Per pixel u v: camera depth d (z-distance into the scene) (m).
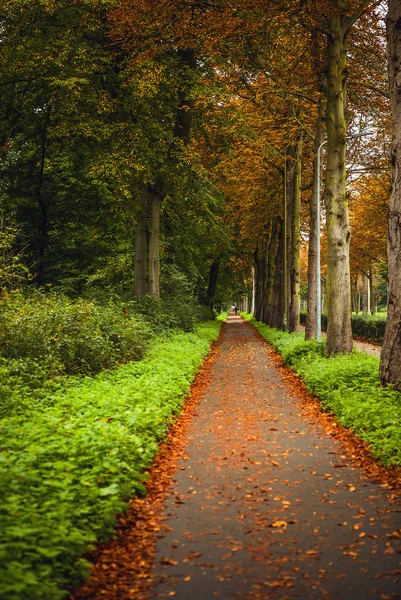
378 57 19.44
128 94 24.38
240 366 22.44
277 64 19.73
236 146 27.88
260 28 16.89
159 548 5.50
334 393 12.78
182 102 26.75
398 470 7.70
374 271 51.56
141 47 20.36
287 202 32.72
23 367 12.58
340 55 17.75
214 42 18.06
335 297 18.59
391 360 12.19
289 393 15.49
